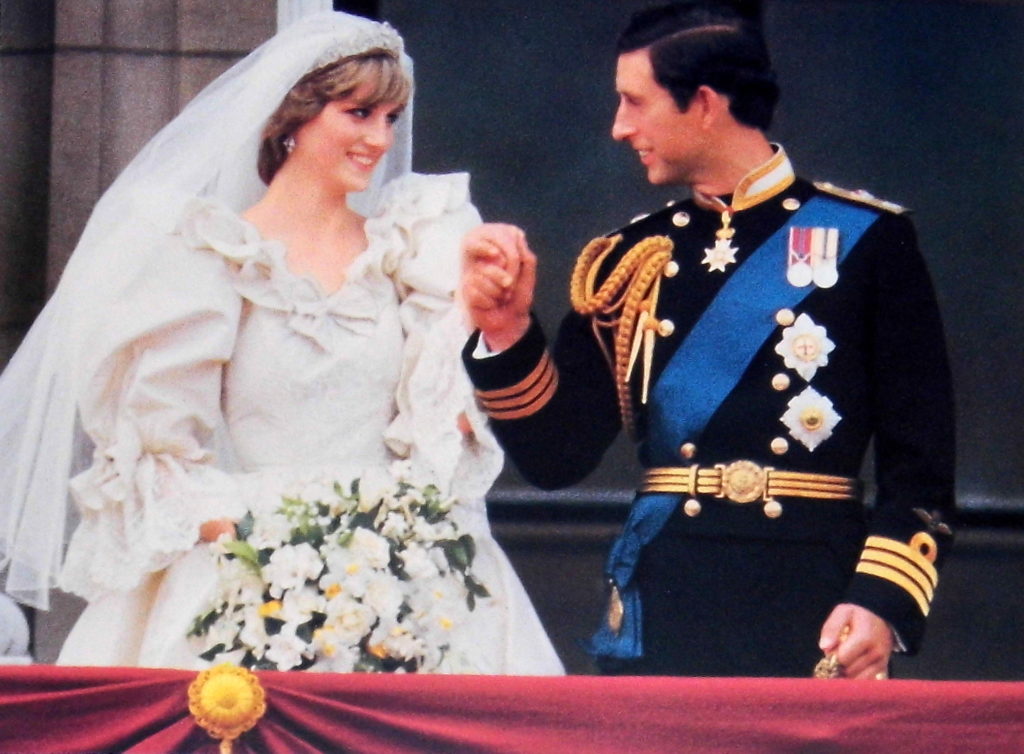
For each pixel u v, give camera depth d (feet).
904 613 19.92
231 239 25.94
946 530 20.48
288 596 21.48
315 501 22.30
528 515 38.04
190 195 26.12
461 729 18.48
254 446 25.70
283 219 26.58
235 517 24.73
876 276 21.08
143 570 24.34
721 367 21.02
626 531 21.18
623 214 38.34
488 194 38.27
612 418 21.90
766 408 20.81
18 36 32.83
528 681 18.58
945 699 18.45
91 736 18.60
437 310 26.35
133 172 26.73
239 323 25.85
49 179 32.53
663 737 18.42
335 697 18.58
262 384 25.63
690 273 21.52
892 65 38.93
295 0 32.48
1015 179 39.19
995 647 38.96
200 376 25.34
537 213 38.32
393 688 18.57
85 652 24.97
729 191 21.71
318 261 26.43
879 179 39.14
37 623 30.04
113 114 32.45
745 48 21.35
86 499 24.82
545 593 37.73
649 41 21.44
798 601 20.43
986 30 38.86
